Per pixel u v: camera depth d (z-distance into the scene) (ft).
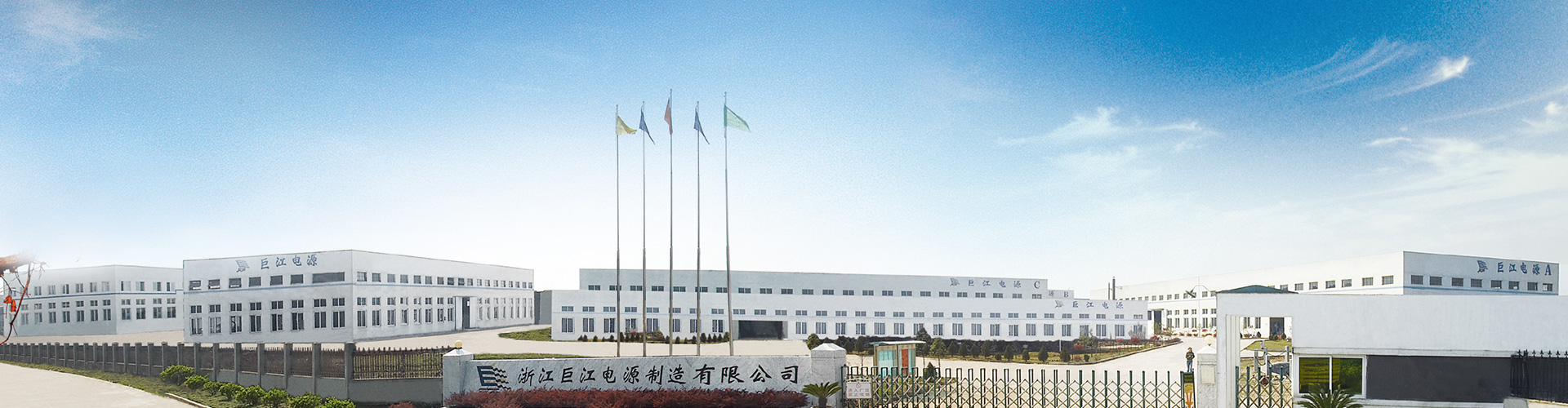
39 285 253.24
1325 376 76.07
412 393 111.75
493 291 254.68
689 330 217.56
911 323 224.12
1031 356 183.01
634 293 217.36
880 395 86.12
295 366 125.29
